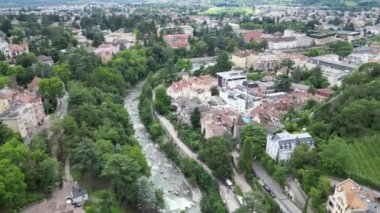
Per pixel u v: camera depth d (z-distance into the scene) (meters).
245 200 147.38
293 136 179.25
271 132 196.88
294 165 165.38
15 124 181.38
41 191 154.38
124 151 179.38
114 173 148.38
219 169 176.75
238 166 181.50
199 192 179.38
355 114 173.75
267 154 185.12
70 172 171.25
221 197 167.38
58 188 158.75
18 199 136.00
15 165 143.50
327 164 156.75
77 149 163.25
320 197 144.12
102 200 148.12
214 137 194.25
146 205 151.00
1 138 165.38
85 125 191.38
